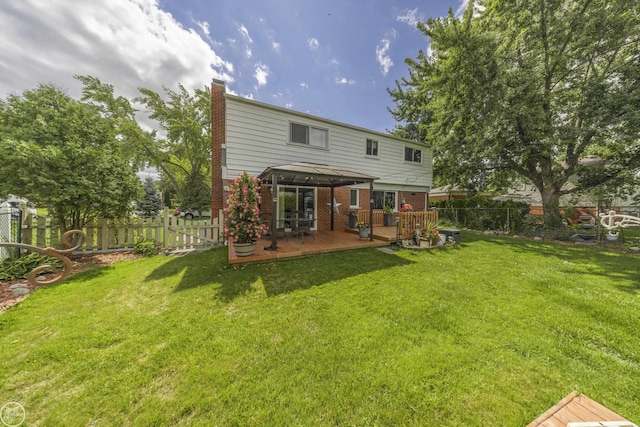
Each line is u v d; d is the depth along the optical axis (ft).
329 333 9.02
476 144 34.50
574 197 42.88
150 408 5.98
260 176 24.70
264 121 26.53
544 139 30.60
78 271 15.83
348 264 17.70
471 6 33.42
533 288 13.39
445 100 36.60
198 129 65.16
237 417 5.77
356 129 33.65
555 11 30.45
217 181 26.48
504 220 36.04
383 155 37.01
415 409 5.91
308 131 29.53
